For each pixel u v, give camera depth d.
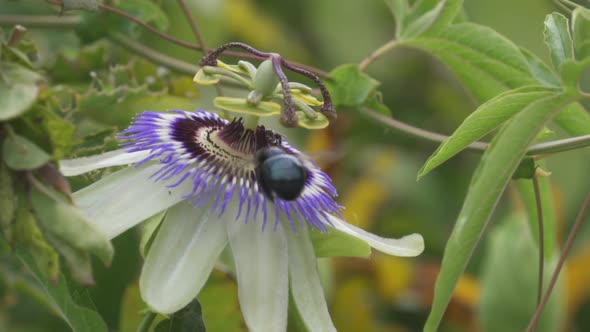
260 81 0.40
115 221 0.39
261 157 0.40
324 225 0.40
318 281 0.40
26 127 0.37
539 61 0.44
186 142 0.41
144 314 0.42
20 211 0.37
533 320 0.42
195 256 0.39
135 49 0.47
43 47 0.50
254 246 0.39
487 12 0.50
